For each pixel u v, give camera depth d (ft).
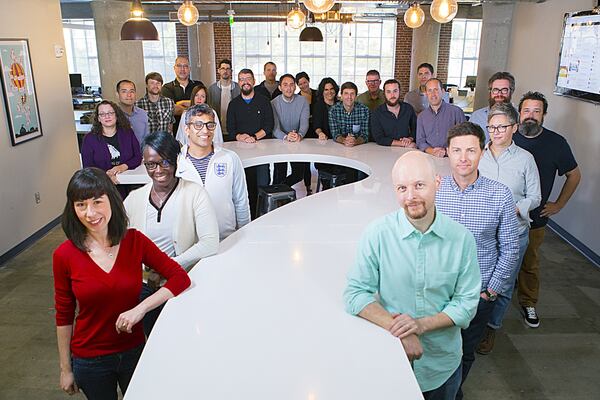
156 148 6.75
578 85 15.16
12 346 10.41
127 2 22.63
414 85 38.75
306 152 13.79
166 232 7.20
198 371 4.49
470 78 36.73
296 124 16.75
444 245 5.29
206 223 7.05
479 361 9.86
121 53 22.98
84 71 46.06
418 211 4.97
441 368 5.76
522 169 8.67
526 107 10.11
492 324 9.82
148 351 4.78
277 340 4.95
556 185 16.67
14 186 15.10
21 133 15.34
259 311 5.49
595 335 10.77
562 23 16.17
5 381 9.34
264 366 4.56
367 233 5.47
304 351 4.78
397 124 14.96
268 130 16.11
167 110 16.62
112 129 12.55
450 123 13.69
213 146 9.34
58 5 17.72
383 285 5.54
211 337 5.00
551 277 13.51
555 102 16.87
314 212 8.87
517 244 7.29
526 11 19.12
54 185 17.49
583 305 12.01
